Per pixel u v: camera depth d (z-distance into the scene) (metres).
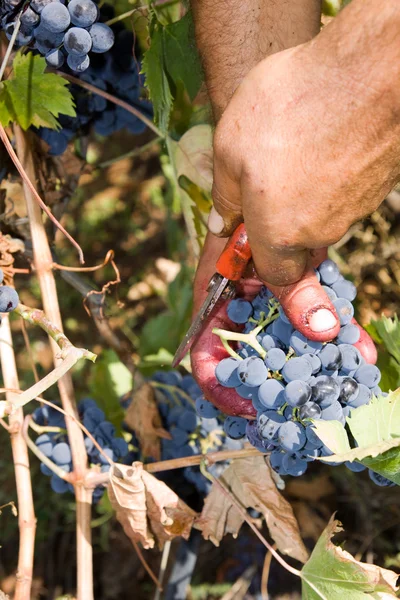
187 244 3.58
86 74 1.95
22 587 1.75
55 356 1.80
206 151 2.06
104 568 3.30
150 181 4.31
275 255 1.38
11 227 1.91
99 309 2.05
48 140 1.94
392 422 1.39
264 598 2.91
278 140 1.29
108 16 1.94
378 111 1.21
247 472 1.81
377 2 1.18
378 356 1.94
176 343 2.91
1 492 3.37
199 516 1.77
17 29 1.52
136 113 1.99
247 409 1.54
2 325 1.77
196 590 3.14
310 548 3.10
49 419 1.89
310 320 1.38
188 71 1.96
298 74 1.28
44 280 1.79
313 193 1.30
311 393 1.36
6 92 1.72
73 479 1.78
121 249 4.23
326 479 3.22
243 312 1.50
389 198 3.43
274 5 1.67
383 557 3.11
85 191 4.29
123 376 2.46
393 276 3.45
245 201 1.36
